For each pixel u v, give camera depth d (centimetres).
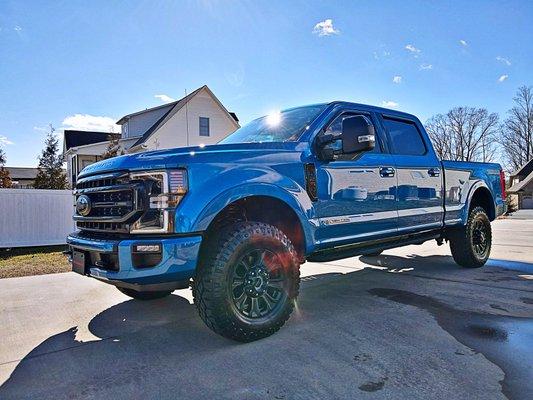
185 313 380
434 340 295
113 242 275
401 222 427
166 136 2509
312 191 343
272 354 276
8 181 2172
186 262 271
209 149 299
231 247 286
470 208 555
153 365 266
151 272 265
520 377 236
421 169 459
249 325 292
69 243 326
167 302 420
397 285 469
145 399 222
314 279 515
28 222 945
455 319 341
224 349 288
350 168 376
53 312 392
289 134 370
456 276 511
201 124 2636
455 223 515
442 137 5575
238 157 307
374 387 228
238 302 295
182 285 288
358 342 294
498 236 1009
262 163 316
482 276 509
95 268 294
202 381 241
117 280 273
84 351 293
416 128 479
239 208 333
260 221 340
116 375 253
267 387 231
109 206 294
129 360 275
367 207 389
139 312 386
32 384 243
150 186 276
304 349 283
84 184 332
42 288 497
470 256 546
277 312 309
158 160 278
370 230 394
